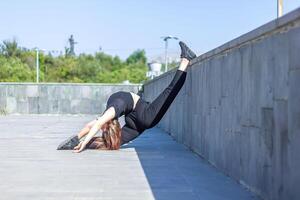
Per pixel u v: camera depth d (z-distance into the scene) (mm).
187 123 9242
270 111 4344
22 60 49062
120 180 5609
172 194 4828
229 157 5871
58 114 23688
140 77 54250
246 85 5184
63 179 5668
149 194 4828
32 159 7402
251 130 4969
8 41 50281
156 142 10383
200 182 5496
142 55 71562
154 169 6434
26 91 23547
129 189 5074
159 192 4922
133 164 6902
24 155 7887
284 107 3969
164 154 8109
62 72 49688
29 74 43656
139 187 5188
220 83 6418
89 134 8555
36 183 5414
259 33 4539
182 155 7977
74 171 6258
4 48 49875
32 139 10836
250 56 5035
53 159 7410
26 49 51062
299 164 3619
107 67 61438
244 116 5238
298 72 3646
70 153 8195
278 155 4117
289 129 3840
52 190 5023
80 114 23797
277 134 4145
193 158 7598
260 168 4652
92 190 5023
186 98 9375
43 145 9484
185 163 7020
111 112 8680
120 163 7004
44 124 16484
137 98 9219
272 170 4285
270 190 4344
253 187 4887
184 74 8906
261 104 4625
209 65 7145
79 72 50406
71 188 5125
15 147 9109
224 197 4691
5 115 22984
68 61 51625
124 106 8828
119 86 23828
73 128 14461
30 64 48781
